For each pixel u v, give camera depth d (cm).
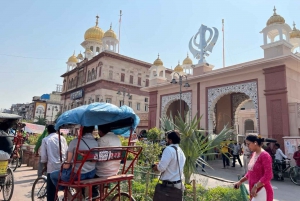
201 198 471
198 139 583
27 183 708
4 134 565
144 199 475
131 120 407
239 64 1425
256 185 328
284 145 1088
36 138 1211
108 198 478
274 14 1375
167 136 354
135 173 584
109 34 3338
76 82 3831
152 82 2162
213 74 1550
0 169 488
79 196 354
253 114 3142
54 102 5772
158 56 2267
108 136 376
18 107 8369
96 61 3297
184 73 2853
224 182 723
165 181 331
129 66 3325
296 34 1891
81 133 331
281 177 951
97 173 360
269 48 1309
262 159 339
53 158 457
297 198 674
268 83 1283
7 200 498
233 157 1269
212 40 1705
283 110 1195
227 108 1908
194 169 544
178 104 2200
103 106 355
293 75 1298
